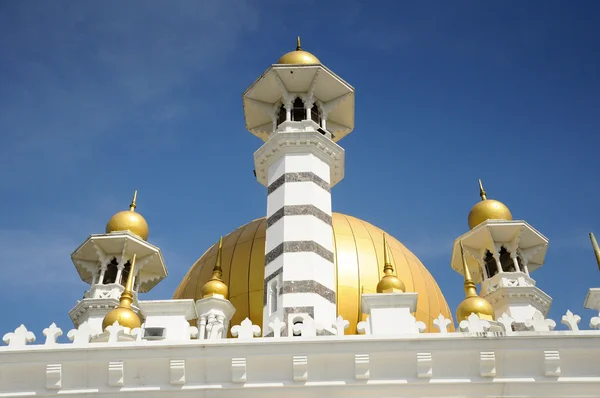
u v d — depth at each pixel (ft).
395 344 54.60
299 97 95.61
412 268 102.53
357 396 53.62
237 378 54.08
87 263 103.96
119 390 54.34
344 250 96.53
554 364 53.78
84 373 55.11
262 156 89.76
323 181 86.33
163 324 65.72
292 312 73.51
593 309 63.41
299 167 85.92
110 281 102.94
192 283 99.35
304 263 77.25
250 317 89.30
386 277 74.02
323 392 53.83
